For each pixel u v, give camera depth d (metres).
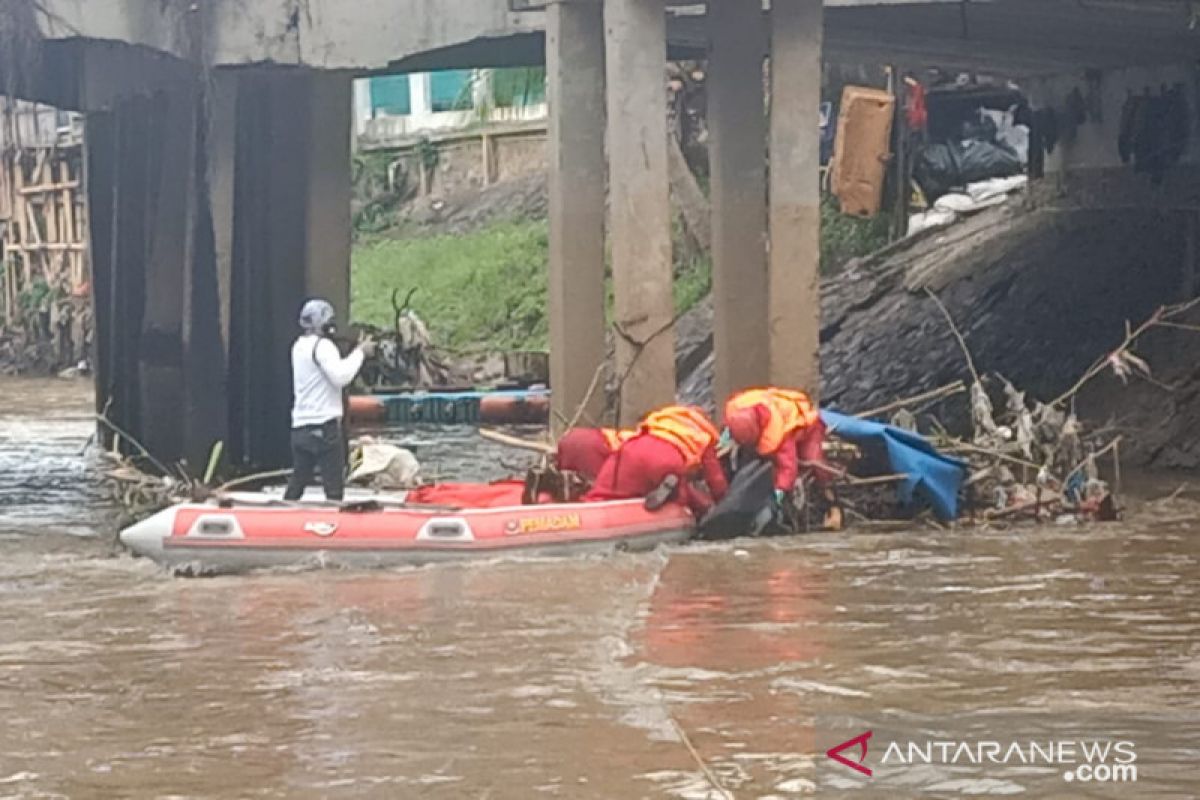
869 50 42.62
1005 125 59.78
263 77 35.16
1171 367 36.91
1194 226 41.31
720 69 30.12
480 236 71.62
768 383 30.17
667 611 21.83
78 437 45.41
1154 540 26.94
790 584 23.58
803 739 16.06
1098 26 36.66
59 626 21.25
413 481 30.33
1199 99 42.44
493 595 22.83
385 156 81.25
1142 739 15.94
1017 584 23.45
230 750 15.91
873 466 28.61
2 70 34.81
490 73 77.81
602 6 30.28
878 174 49.25
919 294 47.69
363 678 18.48
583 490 26.84
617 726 16.53
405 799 14.52
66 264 71.81
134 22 33.34
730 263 30.25
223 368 34.97
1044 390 38.84
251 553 24.50
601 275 30.45
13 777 15.22
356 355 26.08
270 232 35.38
